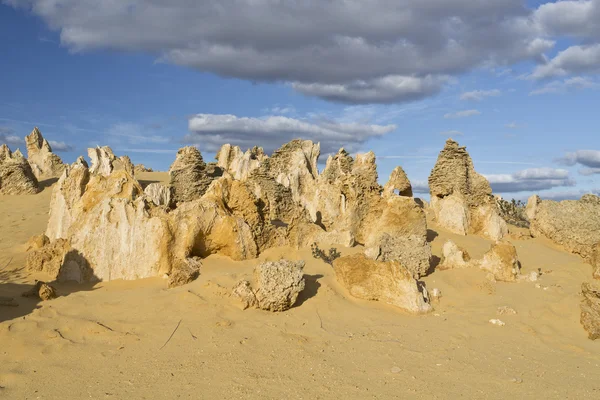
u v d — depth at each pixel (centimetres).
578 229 1886
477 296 1241
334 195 1972
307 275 1239
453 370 791
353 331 966
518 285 1334
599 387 741
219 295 1062
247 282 1073
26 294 1067
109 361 784
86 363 774
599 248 1543
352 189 1880
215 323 940
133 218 1266
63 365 764
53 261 1321
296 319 1005
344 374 761
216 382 716
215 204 1376
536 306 1152
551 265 1592
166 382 714
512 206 2802
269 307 1036
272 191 2153
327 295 1122
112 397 667
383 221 1669
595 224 1855
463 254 1504
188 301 1028
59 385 700
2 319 920
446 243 1488
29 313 959
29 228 2266
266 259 1372
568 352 909
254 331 920
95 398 664
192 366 770
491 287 1280
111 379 721
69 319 935
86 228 1266
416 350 877
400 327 1004
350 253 1426
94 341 859
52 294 1068
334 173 2855
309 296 1119
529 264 1611
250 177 2202
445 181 2125
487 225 2084
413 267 1320
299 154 3003
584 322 1037
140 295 1087
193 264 1240
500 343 937
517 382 750
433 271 1409
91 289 1180
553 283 1357
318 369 776
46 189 3628
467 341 939
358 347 880
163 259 1238
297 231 1514
